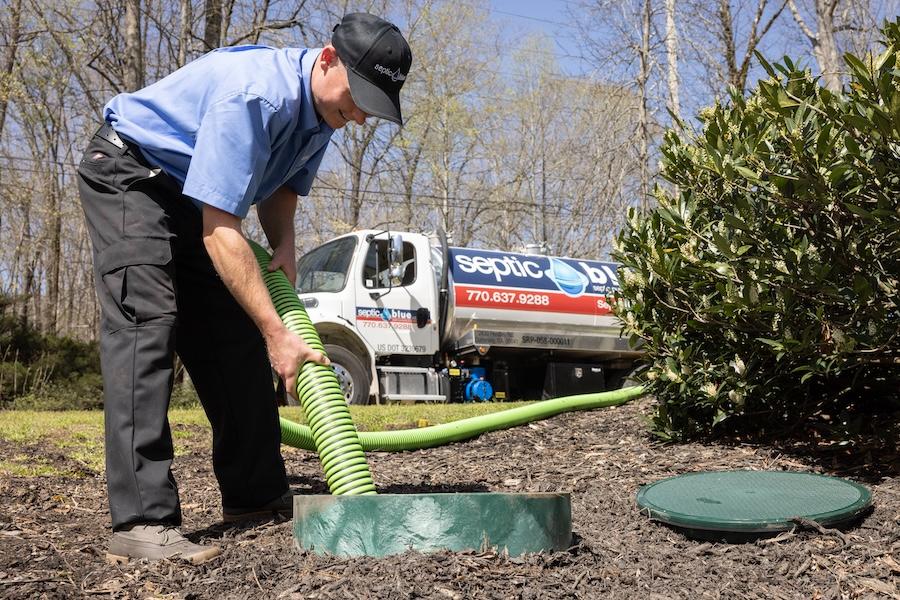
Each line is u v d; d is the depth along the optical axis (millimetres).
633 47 17719
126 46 16406
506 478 4027
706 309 4027
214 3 17391
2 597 2129
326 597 2055
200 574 2311
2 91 20578
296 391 2572
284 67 2568
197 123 2568
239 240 2457
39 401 13477
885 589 2260
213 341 2941
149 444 2482
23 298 15734
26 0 21188
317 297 11203
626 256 4625
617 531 2875
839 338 3506
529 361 13336
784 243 3654
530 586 2141
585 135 23438
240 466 3027
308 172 3051
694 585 2297
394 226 33719
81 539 2828
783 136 3408
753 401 4355
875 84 3029
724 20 16562
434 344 11750
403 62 2537
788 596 2238
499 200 34656
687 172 4160
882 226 3344
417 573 2137
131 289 2539
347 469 2484
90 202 2633
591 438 5086
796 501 2896
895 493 3111
